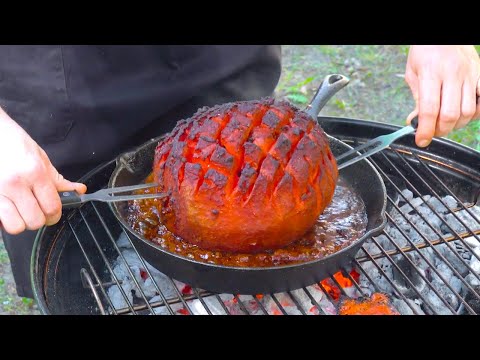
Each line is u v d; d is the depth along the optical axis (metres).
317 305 0.66
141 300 0.77
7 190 0.56
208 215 0.59
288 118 0.63
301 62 1.68
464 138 1.36
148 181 0.73
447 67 0.69
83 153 0.85
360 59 1.68
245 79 0.94
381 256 0.72
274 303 0.73
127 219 0.66
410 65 0.74
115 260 0.81
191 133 0.62
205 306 0.64
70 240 0.74
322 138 0.64
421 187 0.89
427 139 0.70
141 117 0.86
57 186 0.61
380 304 0.66
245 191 0.58
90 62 0.80
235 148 0.59
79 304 0.74
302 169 0.59
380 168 0.85
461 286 0.77
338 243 0.65
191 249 0.63
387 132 0.87
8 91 0.80
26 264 0.93
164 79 0.85
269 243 0.61
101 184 0.79
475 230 0.78
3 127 0.61
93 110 0.82
